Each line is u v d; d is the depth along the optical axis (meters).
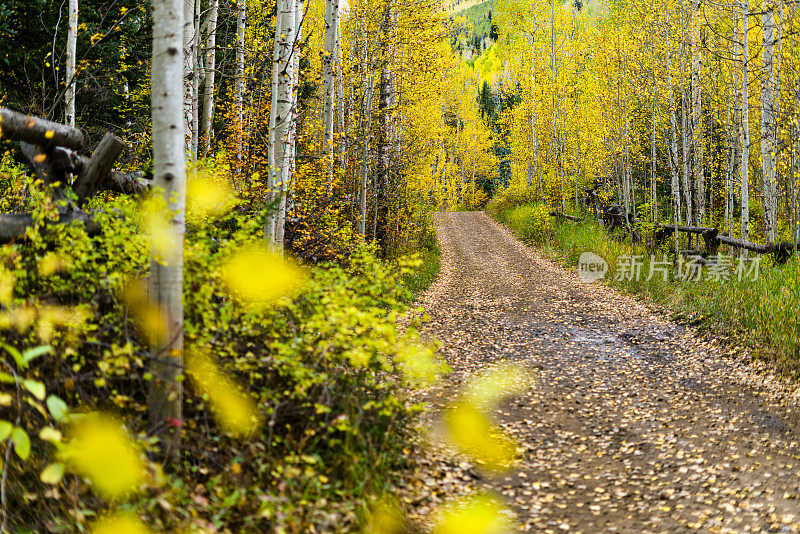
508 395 7.49
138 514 2.88
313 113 15.46
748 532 4.26
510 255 24.72
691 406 7.37
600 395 7.84
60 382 3.35
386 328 4.25
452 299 15.29
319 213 10.94
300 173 11.34
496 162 57.62
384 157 16.78
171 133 3.65
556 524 4.34
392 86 16.48
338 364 4.42
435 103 20.55
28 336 3.41
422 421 5.63
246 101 11.78
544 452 5.82
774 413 7.02
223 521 3.19
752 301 10.85
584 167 31.91
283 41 9.35
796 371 8.10
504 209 38.44
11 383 3.19
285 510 3.26
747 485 5.10
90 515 2.88
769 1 13.34
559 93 30.28
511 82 38.88
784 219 18.14
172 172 3.65
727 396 7.73
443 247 27.25
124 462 2.62
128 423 3.43
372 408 4.54
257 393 4.00
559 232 26.05
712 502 4.78
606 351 10.23
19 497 2.86
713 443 6.13
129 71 11.60
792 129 14.31
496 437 5.90
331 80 13.89
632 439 6.28
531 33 32.88
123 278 3.94
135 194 4.88
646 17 18.64
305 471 3.69
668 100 18.77
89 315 3.54
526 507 4.60
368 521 3.55
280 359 3.84
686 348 10.28
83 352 3.67
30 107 8.17
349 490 3.74
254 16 15.52
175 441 3.44
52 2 9.63
